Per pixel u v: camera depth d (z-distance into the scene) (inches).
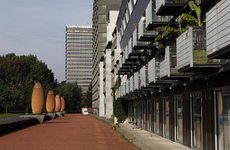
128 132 939.3
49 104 2384.4
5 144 626.5
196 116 534.3
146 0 927.0
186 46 426.6
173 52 540.4
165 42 750.5
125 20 1509.6
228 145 407.8
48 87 4099.4
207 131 468.1
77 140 714.8
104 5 3253.0
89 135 860.6
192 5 462.3
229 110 405.1
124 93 1206.3
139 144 605.6
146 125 1024.9
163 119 789.2
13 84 3978.8
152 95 924.6
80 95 6058.1
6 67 3912.4
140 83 845.2
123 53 1224.8
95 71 3836.1
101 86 2869.1
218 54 336.5
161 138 746.2
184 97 590.9
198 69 436.1
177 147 564.4
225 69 389.4
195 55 407.2
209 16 354.3
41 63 4306.1
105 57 2427.4
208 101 465.7
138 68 1213.1
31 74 4087.1
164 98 785.6
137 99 1243.2
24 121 1326.3
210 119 457.7
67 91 5078.7
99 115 2847.0
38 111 1660.9
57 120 2054.6
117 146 598.5
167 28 543.2
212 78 447.5
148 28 701.9
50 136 822.5
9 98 3624.5
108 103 2271.2
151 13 665.0
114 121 1621.6
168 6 561.6
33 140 711.7
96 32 3641.7
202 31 409.7
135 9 1153.4
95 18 3823.8
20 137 789.9
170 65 537.0
